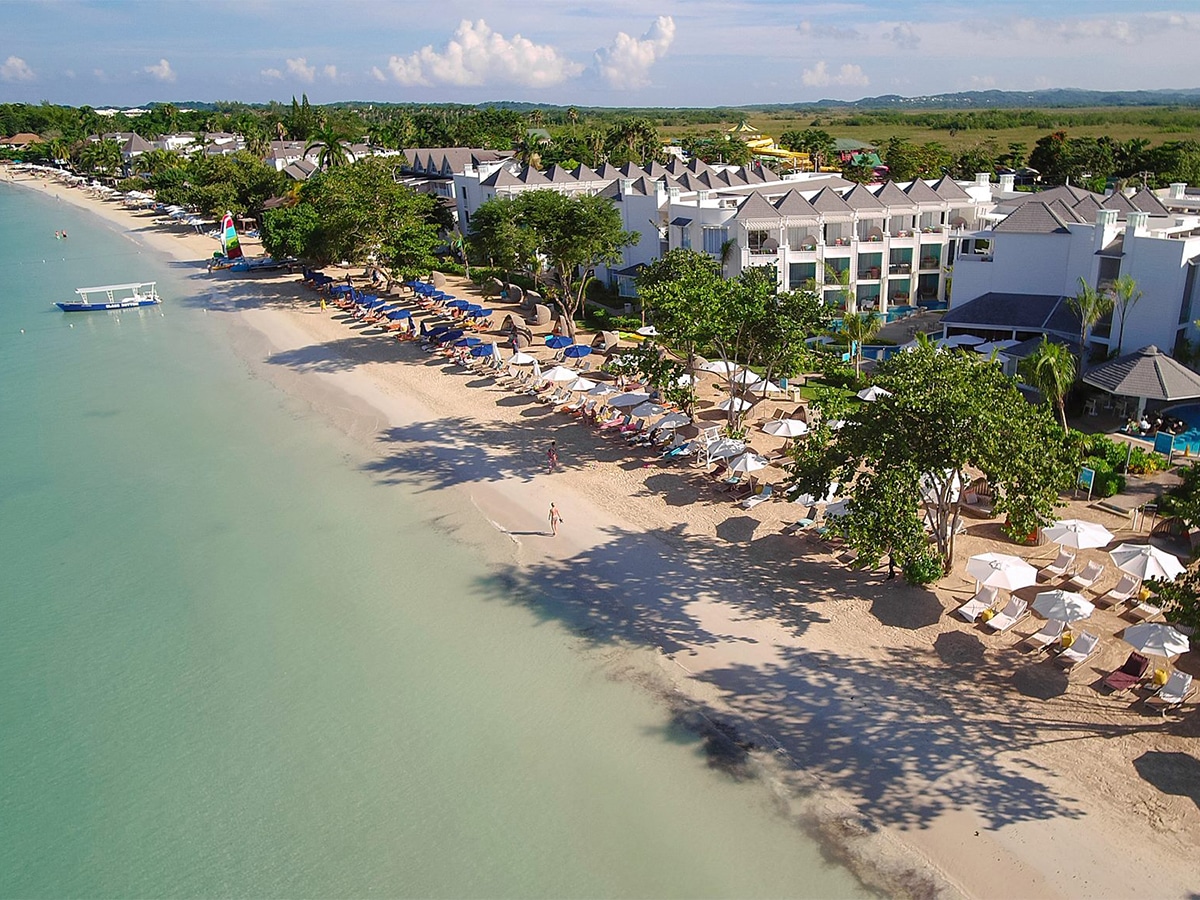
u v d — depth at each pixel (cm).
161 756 2792
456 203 10875
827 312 4497
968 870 2164
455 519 4225
